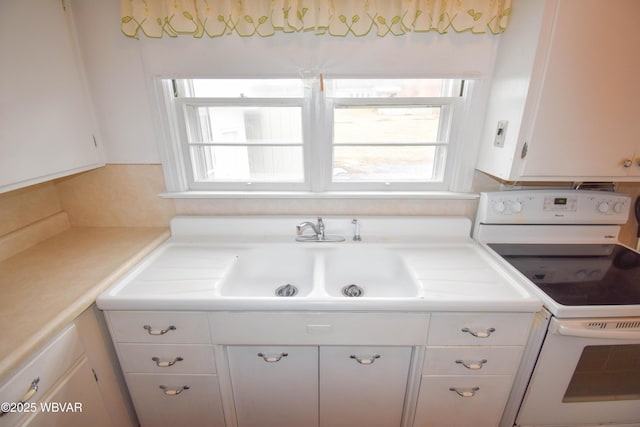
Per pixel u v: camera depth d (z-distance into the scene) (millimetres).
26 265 1173
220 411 1203
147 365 1109
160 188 1485
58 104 1128
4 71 929
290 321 1040
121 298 1004
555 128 1078
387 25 1154
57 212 1487
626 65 1004
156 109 1328
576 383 1095
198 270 1214
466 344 1068
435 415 1204
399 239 1468
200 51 1224
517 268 1205
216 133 1491
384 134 1446
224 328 1052
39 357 809
